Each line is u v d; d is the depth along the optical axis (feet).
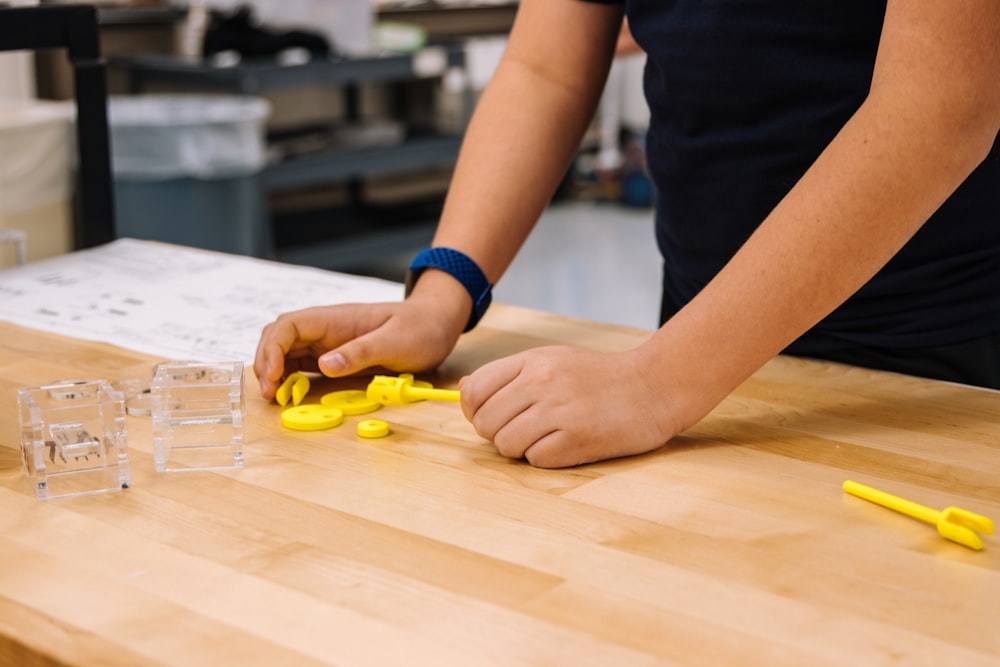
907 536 2.23
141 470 2.59
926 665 1.78
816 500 2.39
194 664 1.77
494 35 17.63
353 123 14.71
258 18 13.05
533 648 1.82
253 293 4.02
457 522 2.29
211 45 12.34
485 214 3.45
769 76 3.19
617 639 1.85
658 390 2.63
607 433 2.57
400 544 2.19
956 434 2.76
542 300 12.62
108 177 4.73
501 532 2.24
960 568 2.10
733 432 2.79
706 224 3.54
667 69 3.39
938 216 3.18
